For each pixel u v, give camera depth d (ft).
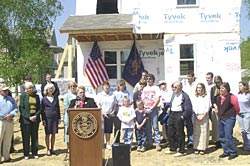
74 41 70.59
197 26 59.36
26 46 91.35
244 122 42.98
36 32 95.04
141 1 59.47
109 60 66.44
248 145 43.14
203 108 42.01
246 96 42.88
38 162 41.04
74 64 89.56
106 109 44.21
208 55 59.21
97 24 61.36
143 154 43.06
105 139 44.98
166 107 45.03
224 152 40.93
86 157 35.24
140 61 65.36
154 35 62.49
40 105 43.21
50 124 43.32
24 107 42.34
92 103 39.22
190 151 43.52
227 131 40.57
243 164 38.01
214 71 59.21
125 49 65.98
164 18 59.36
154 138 45.83
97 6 70.90
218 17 59.16
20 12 93.15
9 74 82.33
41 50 93.45
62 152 44.93
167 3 59.41
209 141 47.01
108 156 40.60
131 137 43.86
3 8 91.86
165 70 59.67
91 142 35.24
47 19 96.48
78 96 39.32
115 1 70.74
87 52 66.49
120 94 45.57
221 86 41.04
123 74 65.67
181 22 59.47
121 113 43.83
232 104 40.60
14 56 91.71
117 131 41.34
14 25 93.35
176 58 59.52
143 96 44.50
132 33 60.08
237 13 58.90
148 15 59.47
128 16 66.33
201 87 42.45
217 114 41.81
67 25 61.77
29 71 86.17
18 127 58.49
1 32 92.43
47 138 43.55
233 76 59.00
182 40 59.41
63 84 65.62
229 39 59.00
